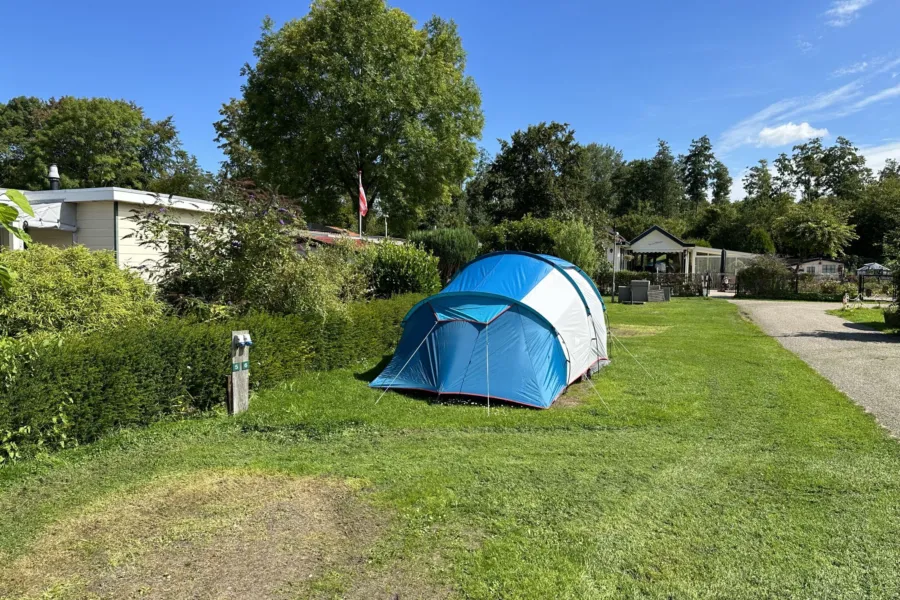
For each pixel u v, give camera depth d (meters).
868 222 39.56
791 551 3.15
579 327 7.62
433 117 24.34
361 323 8.57
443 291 7.68
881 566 3.00
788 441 5.11
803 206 41.34
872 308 18.88
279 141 22.89
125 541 3.22
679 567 2.99
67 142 32.97
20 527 3.36
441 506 3.71
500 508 3.68
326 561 3.04
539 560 3.05
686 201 69.31
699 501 3.81
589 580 2.87
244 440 5.05
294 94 22.38
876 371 8.31
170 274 7.29
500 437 5.27
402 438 5.21
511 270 7.57
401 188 23.73
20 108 37.72
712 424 5.69
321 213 25.28
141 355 5.20
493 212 39.72
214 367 5.90
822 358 9.45
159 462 4.45
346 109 22.02
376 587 2.80
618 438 5.24
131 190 10.30
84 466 4.32
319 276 7.70
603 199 62.16
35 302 5.32
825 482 4.13
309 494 3.90
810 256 37.84
